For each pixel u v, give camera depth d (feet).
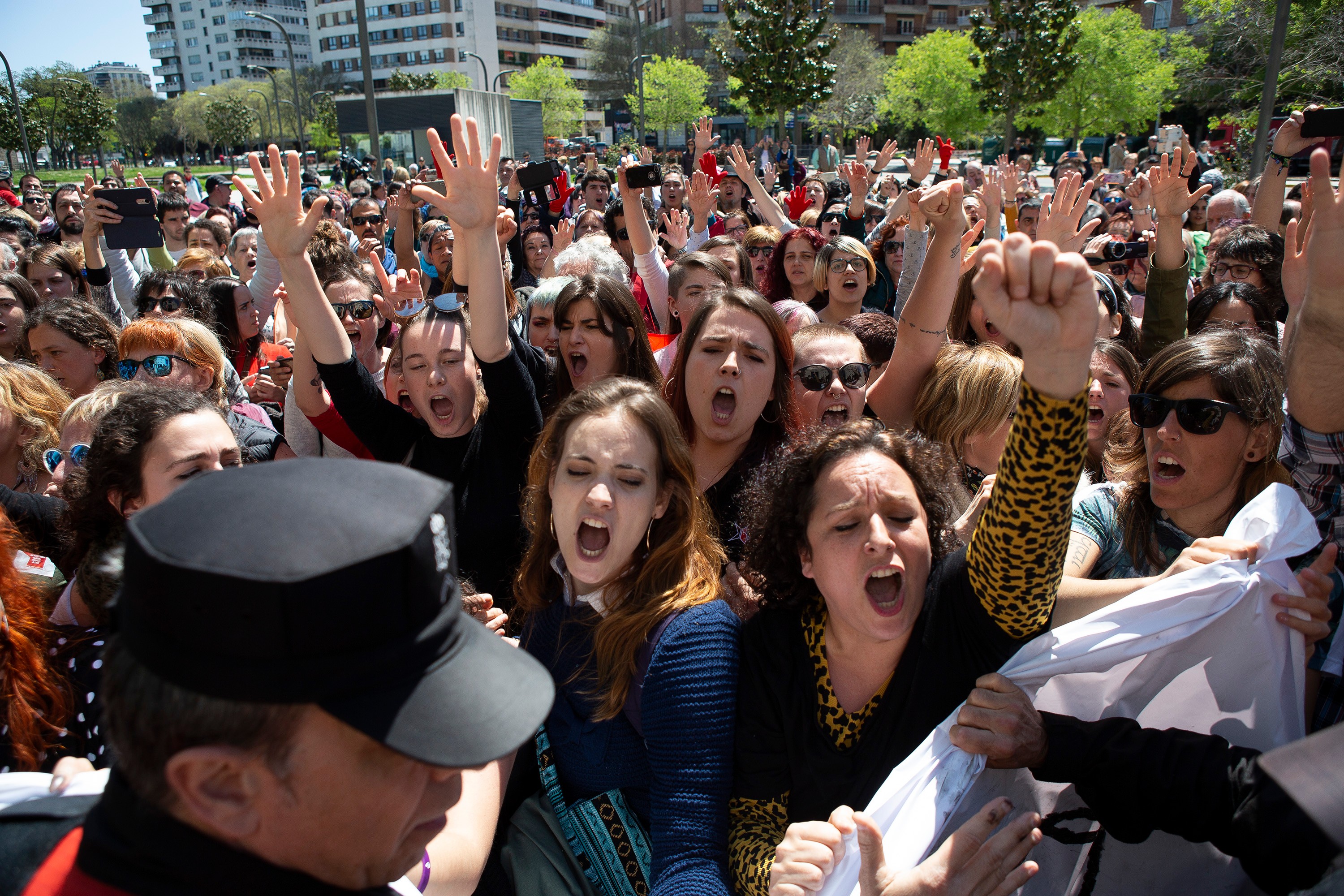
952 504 5.66
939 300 8.76
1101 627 5.05
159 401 6.57
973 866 4.36
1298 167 46.37
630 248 21.98
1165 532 6.78
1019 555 4.61
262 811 2.84
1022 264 3.93
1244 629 5.01
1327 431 5.81
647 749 5.62
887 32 243.81
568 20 381.81
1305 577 5.17
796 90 64.23
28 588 5.69
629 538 6.13
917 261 14.48
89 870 2.89
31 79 139.64
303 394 10.02
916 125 138.10
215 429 6.63
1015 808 5.30
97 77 431.43
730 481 8.98
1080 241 9.77
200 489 2.86
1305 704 5.39
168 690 2.69
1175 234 11.88
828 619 5.55
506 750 2.97
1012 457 4.43
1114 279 13.39
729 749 5.51
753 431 9.40
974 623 5.20
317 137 224.94
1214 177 27.35
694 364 8.86
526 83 208.13
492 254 8.32
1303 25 46.96
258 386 13.20
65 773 3.99
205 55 483.51
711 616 5.80
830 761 5.34
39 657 5.51
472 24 336.08
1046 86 79.77
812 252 16.87
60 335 11.52
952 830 5.18
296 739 2.76
